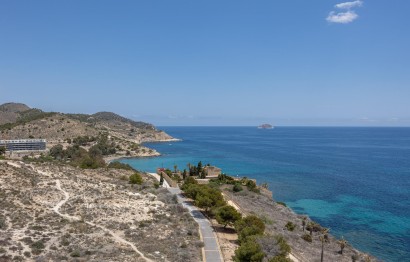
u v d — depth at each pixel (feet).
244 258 147.02
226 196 309.22
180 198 284.41
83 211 194.39
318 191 432.25
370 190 440.86
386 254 234.99
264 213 281.74
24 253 132.67
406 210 343.26
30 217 173.37
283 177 537.24
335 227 290.76
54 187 232.73
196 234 187.01
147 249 153.48
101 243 153.89
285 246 172.04
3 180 222.48
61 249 142.00
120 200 229.45
